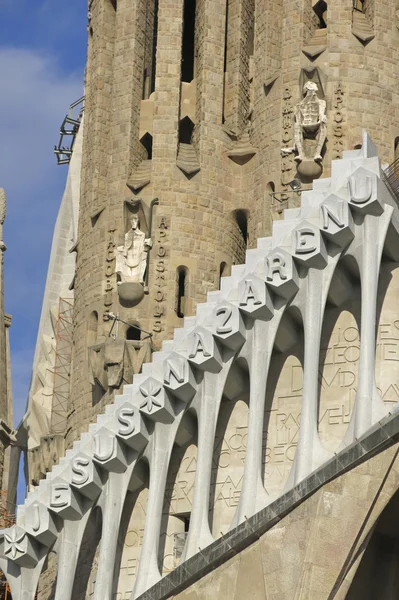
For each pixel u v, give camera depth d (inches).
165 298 2815.0
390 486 2276.1
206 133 2903.5
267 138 2859.3
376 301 2433.6
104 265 2859.3
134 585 2491.4
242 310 2461.9
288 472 2466.8
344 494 2289.6
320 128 2797.7
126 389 2541.8
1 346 3083.2
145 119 2930.6
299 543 2298.2
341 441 2395.4
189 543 2438.5
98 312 2847.0
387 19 2878.9
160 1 2945.4
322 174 2797.7
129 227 2859.3
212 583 2348.7
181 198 2864.2
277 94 2861.7
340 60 2842.0
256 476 2422.5
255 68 2933.1
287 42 2874.0
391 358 2444.6
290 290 2444.6
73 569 2551.7
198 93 2933.1
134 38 2947.8
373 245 2415.1
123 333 2810.0
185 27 3090.6
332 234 2421.3
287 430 2484.0
